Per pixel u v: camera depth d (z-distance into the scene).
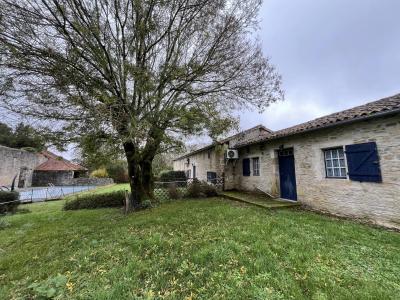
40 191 18.72
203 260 3.66
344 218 6.32
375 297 2.63
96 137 6.69
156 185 12.27
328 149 7.23
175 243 4.51
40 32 5.96
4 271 4.06
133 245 4.58
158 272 3.42
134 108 7.44
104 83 7.11
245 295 2.74
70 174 29.73
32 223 8.15
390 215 5.29
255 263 3.46
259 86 8.57
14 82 5.89
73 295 2.98
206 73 8.32
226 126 8.03
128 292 2.92
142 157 9.09
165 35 7.79
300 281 3.01
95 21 6.39
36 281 3.52
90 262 3.99
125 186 24.52
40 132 6.51
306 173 7.95
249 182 12.05
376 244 4.21
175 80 7.90
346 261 3.53
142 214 7.89
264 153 10.68
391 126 5.32
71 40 6.14
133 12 6.95
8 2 5.48
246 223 5.66
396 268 3.31
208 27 7.84
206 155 16.81
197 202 9.79
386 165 5.41
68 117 6.33
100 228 6.46
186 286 3.05
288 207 7.84
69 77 6.15
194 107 7.72
